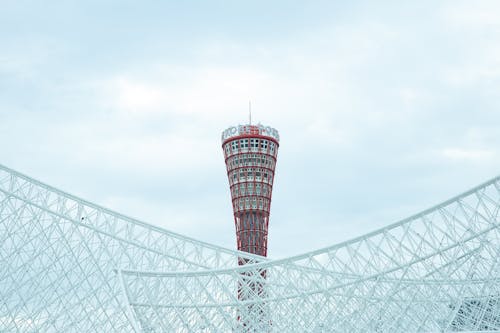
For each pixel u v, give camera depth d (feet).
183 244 316.81
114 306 293.64
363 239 257.34
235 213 644.69
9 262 294.66
